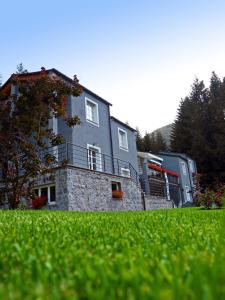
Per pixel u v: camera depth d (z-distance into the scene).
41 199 14.98
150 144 62.94
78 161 18.31
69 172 14.62
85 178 15.53
